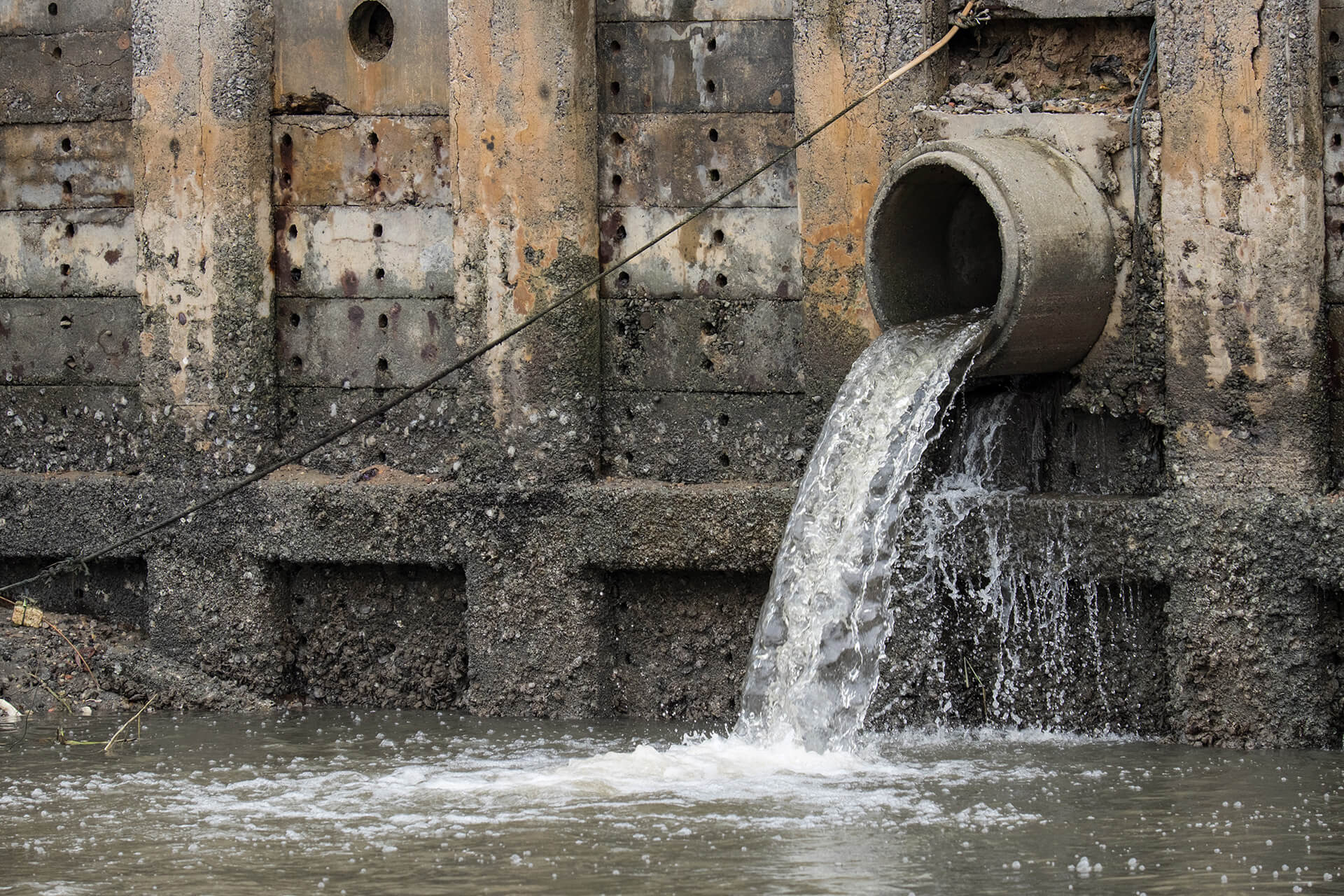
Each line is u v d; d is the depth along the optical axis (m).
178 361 26.83
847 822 17.69
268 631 26.41
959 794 18.80
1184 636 21.22
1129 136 21.72
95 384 28.19
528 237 24.73
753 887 15.54
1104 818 17.70
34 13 28.27
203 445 26.69
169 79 26.62
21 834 17.97
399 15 26.09
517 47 24.62
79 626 27.31
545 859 16.58
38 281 28.48
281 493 26.08
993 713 22.75
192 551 26.61
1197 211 21.23
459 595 25.91
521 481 24.89
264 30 26.61
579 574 24.67
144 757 22.05
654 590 24.86
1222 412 21.16
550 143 24.66
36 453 28.59
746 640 24.36
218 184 26.48
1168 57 21.33
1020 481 23.03
